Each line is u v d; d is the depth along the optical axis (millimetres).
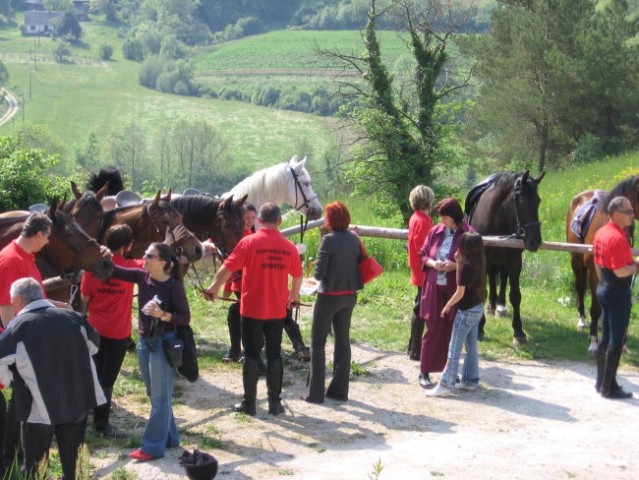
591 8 37406
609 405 7961
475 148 36938
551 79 35656
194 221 8836
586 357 9578
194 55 185125
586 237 9961
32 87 165125
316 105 140875
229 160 108438
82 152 109688
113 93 161000
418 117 19188
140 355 6418
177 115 142250
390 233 10648
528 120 37031
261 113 141250
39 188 14305
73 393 5484
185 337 6340
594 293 9656
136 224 8109
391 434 7094
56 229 6777
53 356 5406
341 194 24344
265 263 7227
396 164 18844
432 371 8289
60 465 6270
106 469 6180
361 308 11688
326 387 8289
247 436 6969
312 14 197250
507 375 8852
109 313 6852
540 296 13117
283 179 11336
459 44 37406
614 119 35906
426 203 8742
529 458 6570
